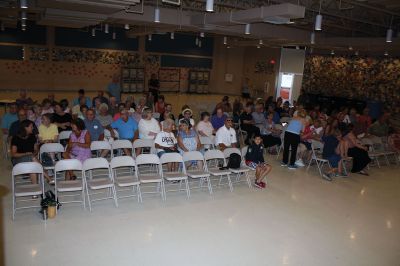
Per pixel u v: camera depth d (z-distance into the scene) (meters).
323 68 16.69
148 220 4.97
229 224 5.04
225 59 20.69
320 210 5.79
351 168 8.18
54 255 3.96
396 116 14.14
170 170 6.48
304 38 11.77
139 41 18.73
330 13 9.04
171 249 4.27
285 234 4.88
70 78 17.56
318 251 4.51
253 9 7.03
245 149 6.74
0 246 4.06
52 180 5.54
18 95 15.16
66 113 7.67
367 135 9.19
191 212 5.33
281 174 7.53
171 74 19.91
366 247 4.71
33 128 6.07
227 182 6.76
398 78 14.04
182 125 6.65
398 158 9.55
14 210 4.71
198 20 9.15
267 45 15.66
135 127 7.17
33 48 16.50
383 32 11.92
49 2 5.89
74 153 5.79
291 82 17.48
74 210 5.12
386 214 5.85
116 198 5.34
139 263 3.94
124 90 18.64
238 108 10.34
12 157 5.55
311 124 8.77
